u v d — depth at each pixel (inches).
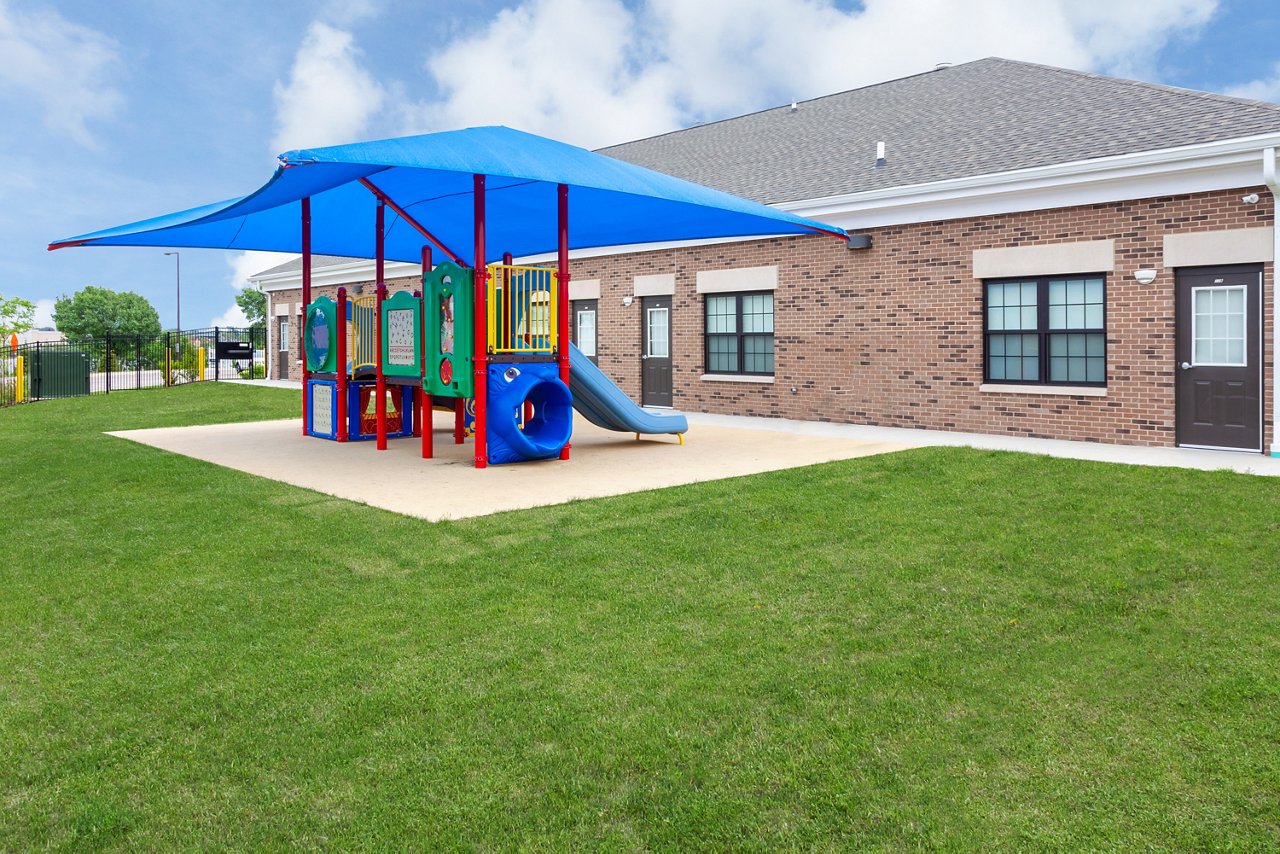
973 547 301.6
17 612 243.8
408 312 547.8
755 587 262.7
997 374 607.5
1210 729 173.2
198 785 154.4
